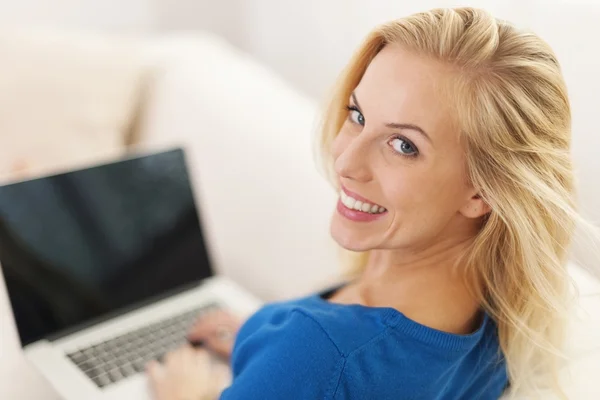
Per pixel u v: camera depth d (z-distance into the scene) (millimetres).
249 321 679
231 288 1081
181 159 1073
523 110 489
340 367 507
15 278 869
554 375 622
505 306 582
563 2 920
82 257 939
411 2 1205
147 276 1006
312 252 1063
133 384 830
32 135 1269
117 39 1450
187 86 1349
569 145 542
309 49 1562
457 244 580
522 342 607
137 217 1007
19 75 1287
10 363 815
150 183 1031
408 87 493
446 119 490
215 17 1831
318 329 522
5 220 872
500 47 495
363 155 526
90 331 922
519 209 516
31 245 890
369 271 641
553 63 514
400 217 529
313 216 1072
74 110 1306
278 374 524
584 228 595
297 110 1266
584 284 737
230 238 1207
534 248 535
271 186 1149
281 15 1628
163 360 880
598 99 888
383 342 527
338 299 659
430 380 545
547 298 554
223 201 1223
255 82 1359
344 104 618
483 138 491
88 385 818
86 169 965
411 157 512
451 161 505
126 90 1363
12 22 1576
